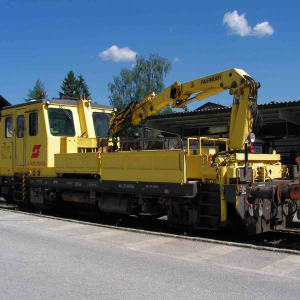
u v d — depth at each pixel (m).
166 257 6.38
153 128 19.64
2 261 6.16
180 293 4.64
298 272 5.49
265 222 8.04
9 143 12.81
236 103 8.12
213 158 7.94
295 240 8.26
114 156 9.42
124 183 9.16
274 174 8.77
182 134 21.03
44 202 11.57
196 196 8.16
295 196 7.28
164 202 8.80
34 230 8.85
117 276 5.33
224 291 4.70
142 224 10.57
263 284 4.96
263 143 20.42
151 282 5.06
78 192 10.84
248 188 7.71
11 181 12.76
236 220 8.02
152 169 8.58
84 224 9.66
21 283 5.05
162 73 40.91
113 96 40.62
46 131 11.18
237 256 6.41
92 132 11.80
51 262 6.08
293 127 17.98
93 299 4.46
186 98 9.46
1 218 10.66
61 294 4.64
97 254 6.60
